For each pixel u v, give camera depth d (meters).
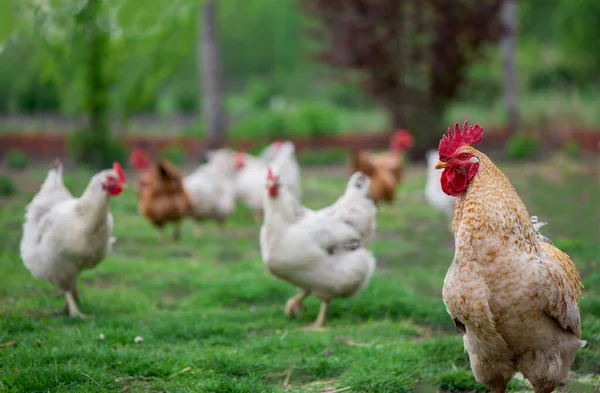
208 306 7.76
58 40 18.77
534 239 4.20
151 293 8.15
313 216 7.07
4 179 15.46
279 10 45.38
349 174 19.31
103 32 18.88
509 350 4.21
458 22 20.91
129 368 5.46
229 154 12.37
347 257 6.92
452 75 21.47
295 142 23.66
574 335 4.30
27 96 26.88
